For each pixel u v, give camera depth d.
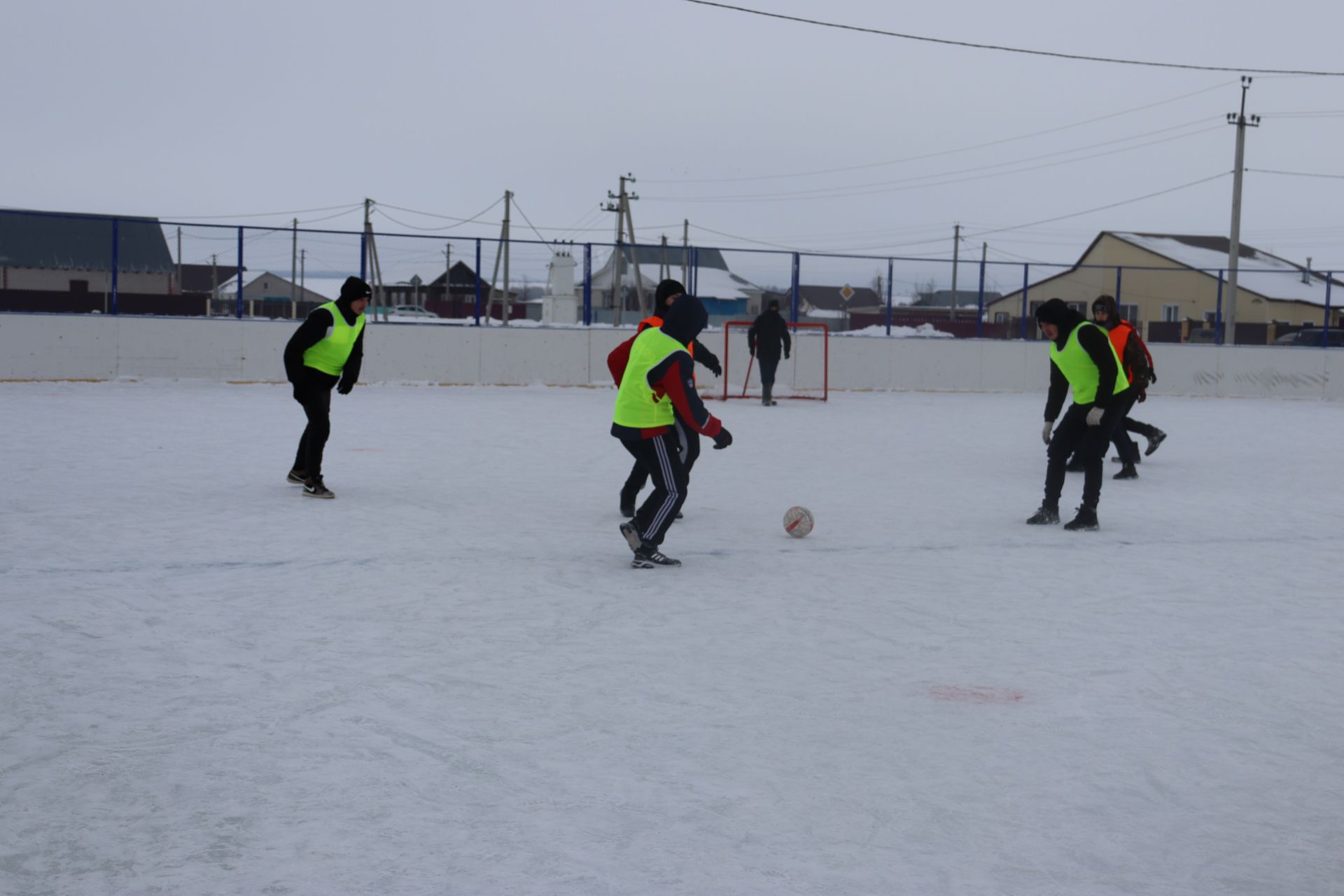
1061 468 9.30
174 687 4.75
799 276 27.50
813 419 19.44
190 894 3.03
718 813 3.62
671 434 7.36
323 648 5.38
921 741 4.32
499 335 25.06
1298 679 5.20
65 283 23.28
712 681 5.00
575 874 3.18
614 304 26.78
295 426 15.56
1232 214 38.91
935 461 13.68
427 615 6.03
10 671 4.91
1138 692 4.97
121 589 6.43
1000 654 5.52
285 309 24.61
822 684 4.99
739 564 7.58
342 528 8.46
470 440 14.55
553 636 5.68
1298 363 29.41
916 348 27.88
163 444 13.21
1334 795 3.88
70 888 3.05
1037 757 4.17
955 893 3.12
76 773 3.84
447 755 4.07
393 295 25.28
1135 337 12.24
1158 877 3.25
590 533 8.55
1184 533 9.12
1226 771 4.07
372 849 3.31
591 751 4.13
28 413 16.22
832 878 3.19
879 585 7.02
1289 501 11.02
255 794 3.70
